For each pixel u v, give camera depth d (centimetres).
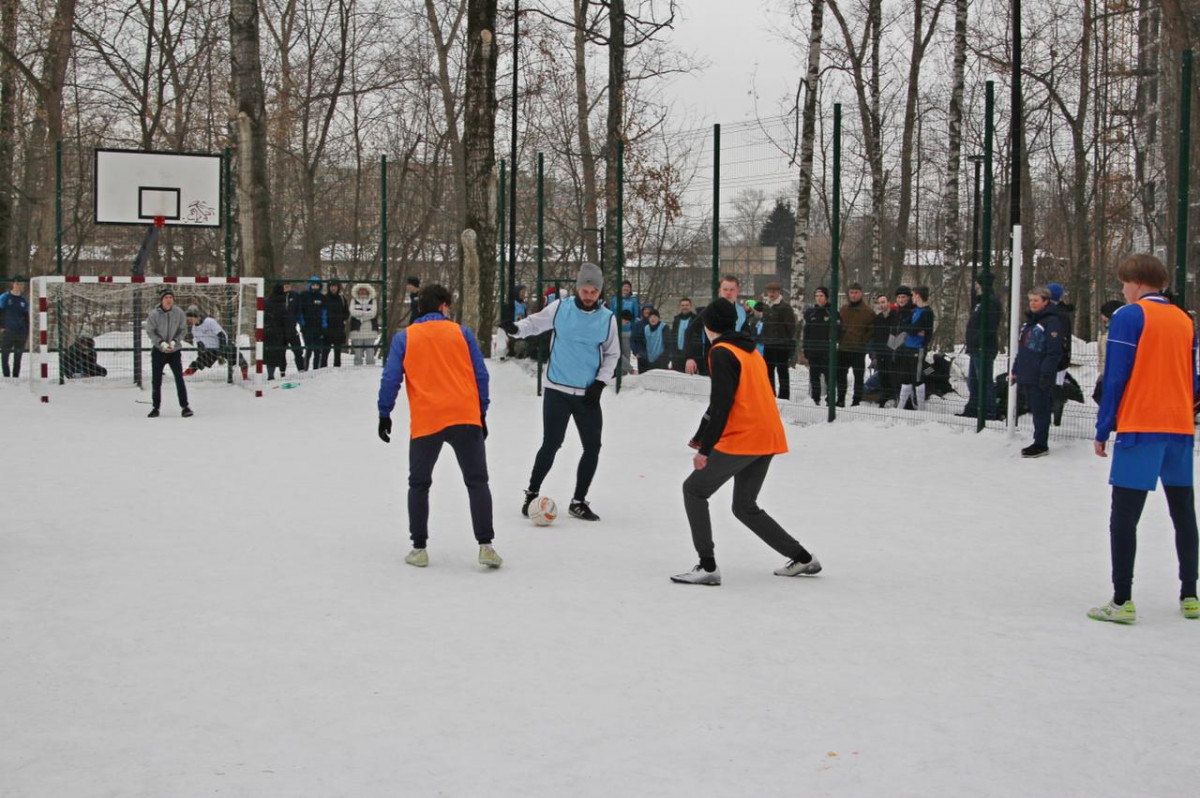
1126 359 580
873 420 1331
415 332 713
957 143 2197
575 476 1077
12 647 524
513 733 420
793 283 1908
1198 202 1494
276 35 3400
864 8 2775
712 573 660
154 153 1900
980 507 914
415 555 704
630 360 1845
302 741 411
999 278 2695
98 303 2144
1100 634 558
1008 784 377
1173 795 370
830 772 385
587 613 592
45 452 1208
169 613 586
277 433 1390
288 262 3953
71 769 385
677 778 379
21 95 3016
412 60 3350
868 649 529
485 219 2061
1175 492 592
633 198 2378
